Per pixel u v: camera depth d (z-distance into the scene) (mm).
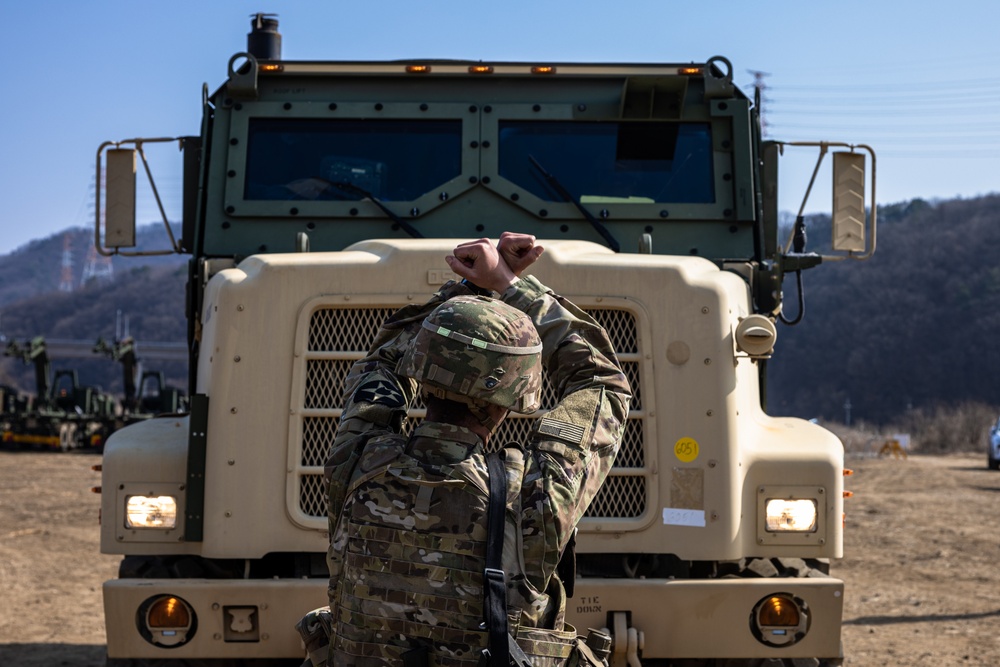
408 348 2283
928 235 105938
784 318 5438
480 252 2418
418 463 2148
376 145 5250
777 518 4031
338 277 3990
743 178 5160
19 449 32688
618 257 4086
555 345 2379
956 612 8227
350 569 2172
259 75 5320
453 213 5141
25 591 8875
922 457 40219
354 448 2285
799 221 5406
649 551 3926
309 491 3957
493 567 2080
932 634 7422
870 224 5301
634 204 5121
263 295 3980
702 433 3947
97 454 31375
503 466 2168
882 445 45312
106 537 4000
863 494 18812
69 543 11594
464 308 2189
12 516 13945
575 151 5242
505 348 2154
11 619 7793
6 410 32906
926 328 95062
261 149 5219
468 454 2154
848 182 5320
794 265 5418
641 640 3805
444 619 2088
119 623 3877
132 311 194875
